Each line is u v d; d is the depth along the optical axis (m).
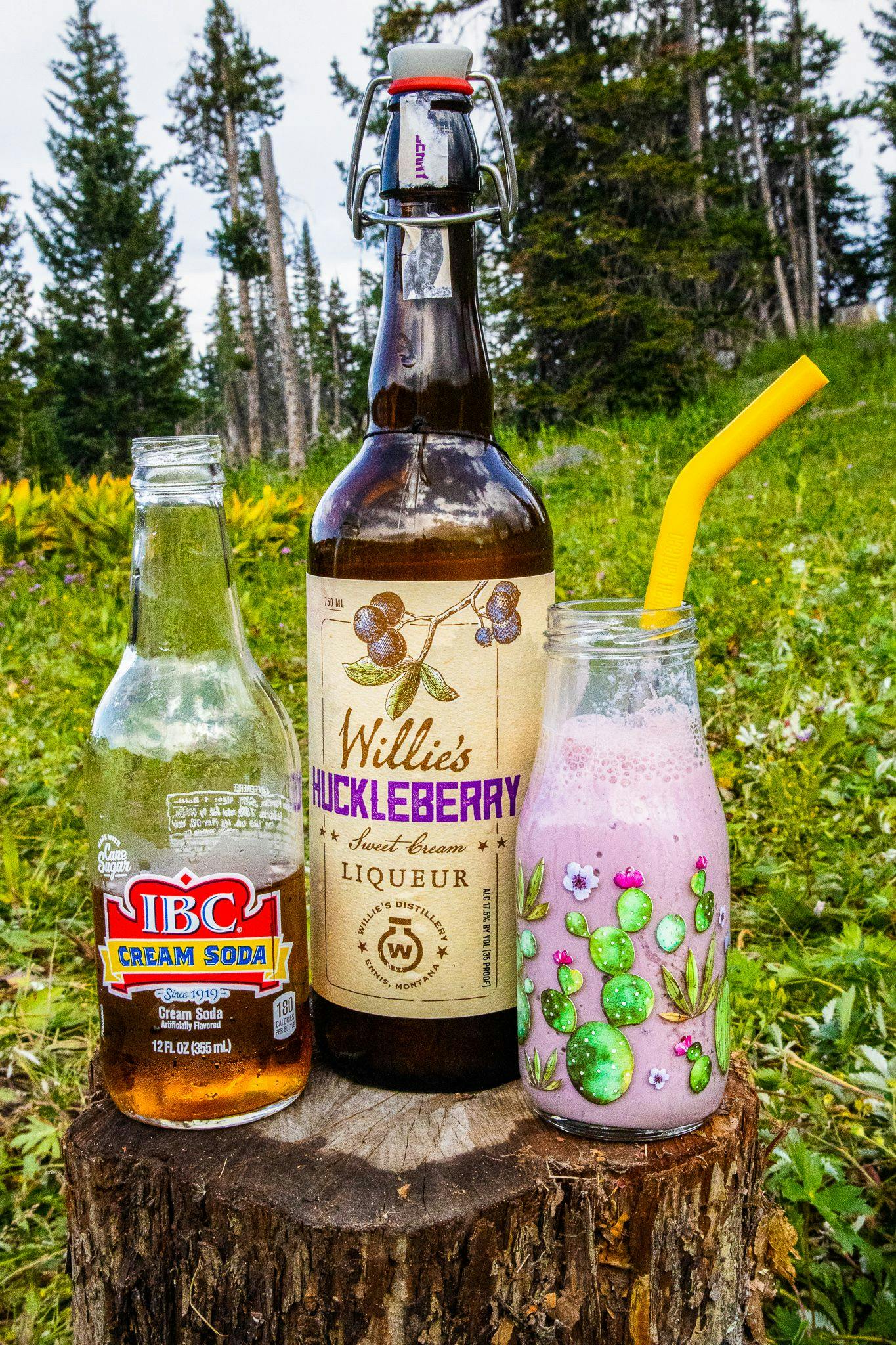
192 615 0.43
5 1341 0.62
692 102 6.68
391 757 0.43
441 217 0.43
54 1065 0.78
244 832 0.43
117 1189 0.43
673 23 7.22
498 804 0.44
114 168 11.42
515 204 0.46
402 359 0.43
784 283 10.69
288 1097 0.44
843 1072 0.67
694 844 0.40
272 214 6.64
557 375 6.13
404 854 0.43
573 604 0.44
